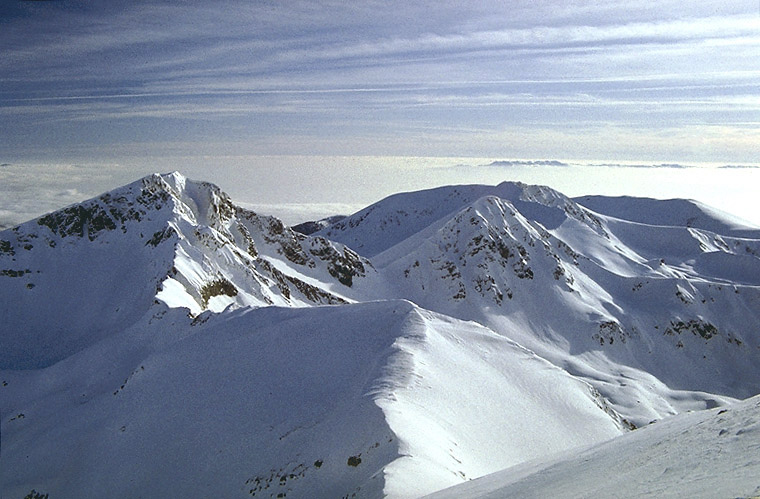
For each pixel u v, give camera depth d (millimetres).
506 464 56969
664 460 23344
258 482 56094
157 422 76625
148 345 107562
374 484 39812
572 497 22641
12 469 81188
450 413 61812
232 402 74000
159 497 63125
